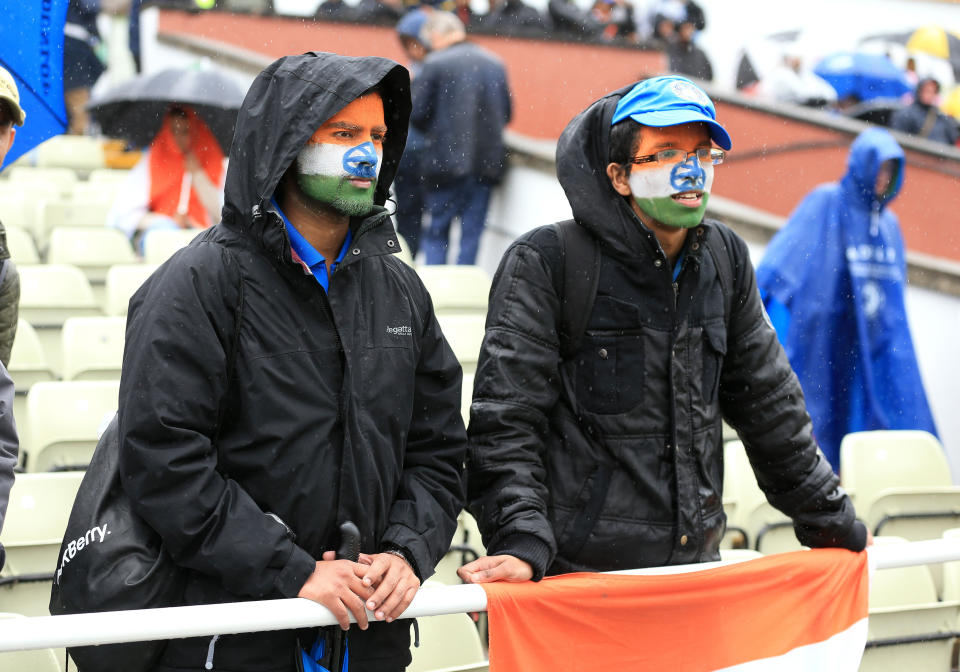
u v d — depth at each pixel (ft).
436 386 9.27
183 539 7.97
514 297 9.77
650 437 9.81
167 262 8.53
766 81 29.14
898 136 27.91
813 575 10.17
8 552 12.63
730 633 9.73
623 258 9.80
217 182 25.16
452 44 27.66
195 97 25.39
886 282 22.91
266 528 8.07
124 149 31.65
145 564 8.14
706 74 30.01
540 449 9.73
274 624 7.90
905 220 27.50
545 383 9.72
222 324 8.30
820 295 22.65
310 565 8.11
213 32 36.68
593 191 9.89
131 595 8.07
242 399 8.36
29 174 33.19
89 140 36.04
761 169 28.89
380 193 9.64
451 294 22.70
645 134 9.70
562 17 30.37
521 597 8.93
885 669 13.75
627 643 9.33
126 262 24.12
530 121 30.35
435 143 27.61
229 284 8.36
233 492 8.16
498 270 10.05
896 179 22.80
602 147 9.93
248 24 36.11
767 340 10.43
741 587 9.77
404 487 9.04
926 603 14.60
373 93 8.79
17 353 18.11
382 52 33.96
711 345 9.98
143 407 8.02
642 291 9.86
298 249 8.85
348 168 8.64
